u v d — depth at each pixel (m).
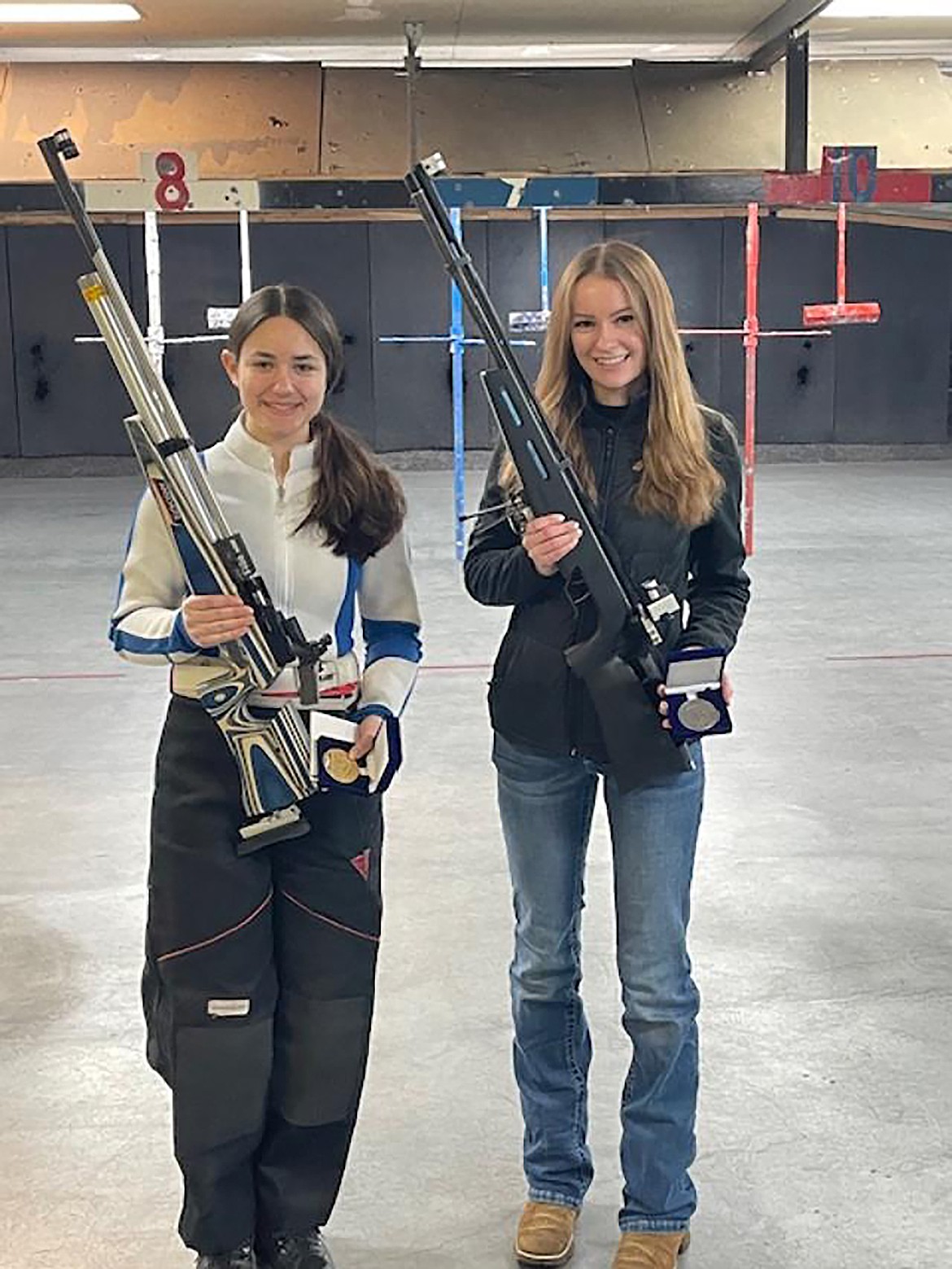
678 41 8.30
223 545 1.75
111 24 7.64
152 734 4.53
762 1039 2.59
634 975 1.92
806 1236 2.04
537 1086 2.03
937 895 3.23
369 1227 2.08
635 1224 1.96
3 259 10.52
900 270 10.84
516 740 1.92
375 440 10.89
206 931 1.81
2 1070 2.52
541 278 7.98
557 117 7.79
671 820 1.88
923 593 6.43
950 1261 1.99
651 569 1.90
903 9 7.35
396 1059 2.54
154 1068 1.93
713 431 1.93
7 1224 2.08
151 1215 2.11
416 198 1.84
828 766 4.13
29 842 3.62
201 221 9.96
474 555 1.95
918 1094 2.41
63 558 7.50
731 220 10.71
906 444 11.08
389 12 7.33
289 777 1.79
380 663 1.92
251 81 7.80
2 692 5.00
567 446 1.88
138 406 1.74
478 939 3.02
